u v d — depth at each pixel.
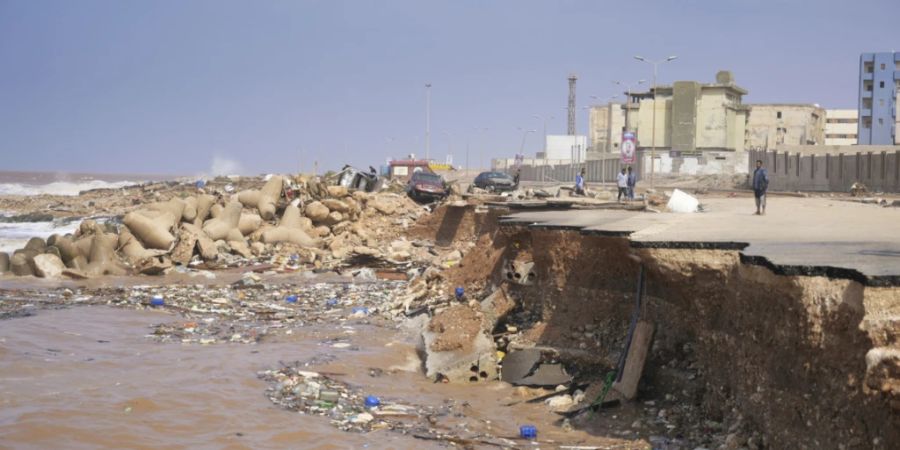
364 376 15.73
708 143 95.56
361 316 22.25
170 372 15.28
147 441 11.41
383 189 53.62
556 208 27.84
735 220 20.39
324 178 51.47
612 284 15.88
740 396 10.77
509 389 14.91
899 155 53.53
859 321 8.32
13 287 26.72
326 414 13.07
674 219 20.56
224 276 30.84
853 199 43.22
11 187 110.06
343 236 38.09
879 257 10.38
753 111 116.12
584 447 11.50
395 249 36.03
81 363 15.75
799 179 68.38
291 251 35.50
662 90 102.75
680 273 12.74
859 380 8.20
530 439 11.95
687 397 12.59
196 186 61.62
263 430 12.07
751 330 10.62
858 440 8.12
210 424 12.27
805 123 116.00
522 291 18.14
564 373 15.16
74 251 30.47
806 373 9.16
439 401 14.15
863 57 103.25
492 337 16.70
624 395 13.27
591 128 131.62
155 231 32.97
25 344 17.23
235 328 20.31
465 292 21.78
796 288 9.45
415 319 21.05
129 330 19.52
